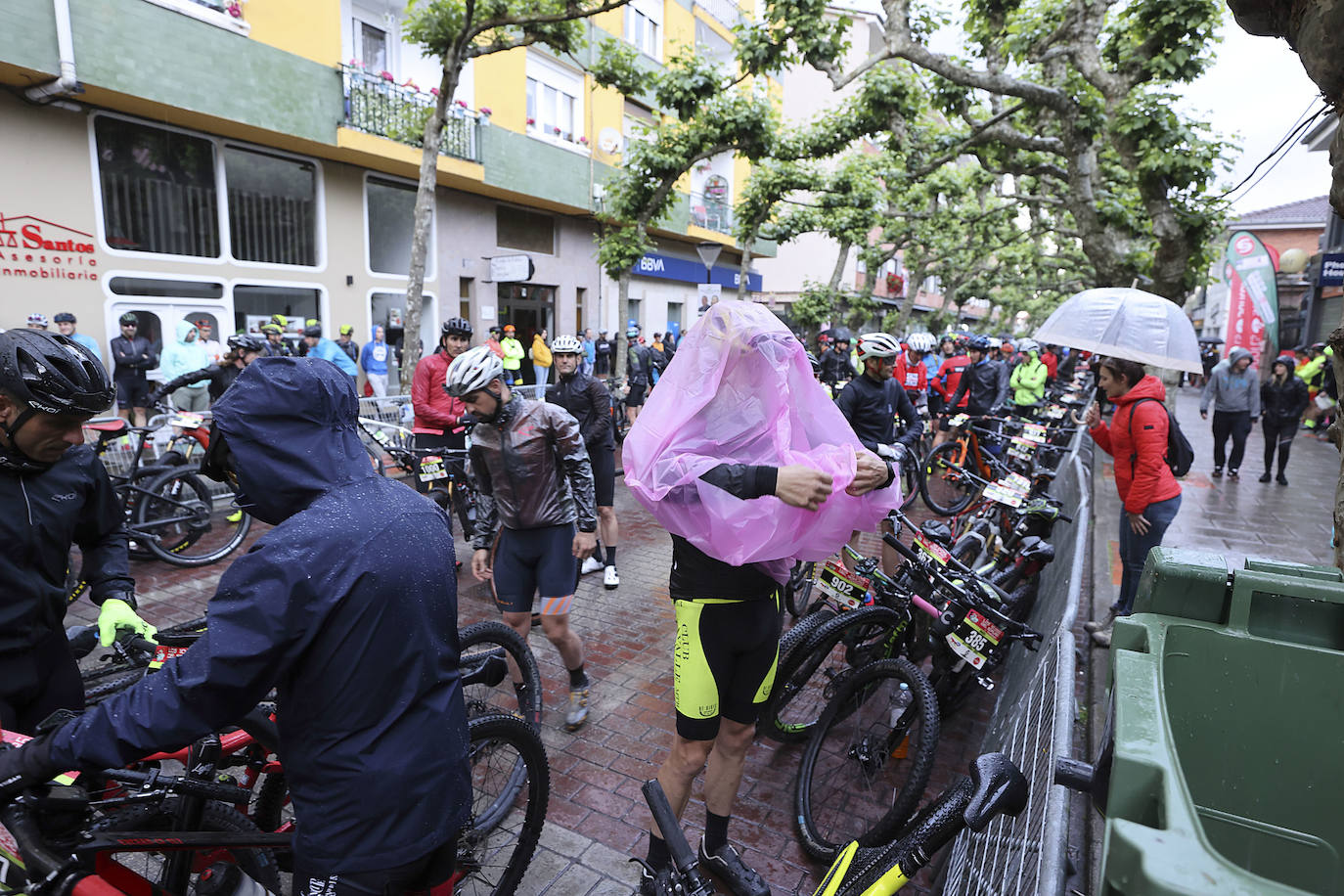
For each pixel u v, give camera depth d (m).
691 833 2.84
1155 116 8.39
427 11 8.62
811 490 1.94
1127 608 4.60
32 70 7.98
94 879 1.29
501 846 2.64
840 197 18.27
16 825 1.30
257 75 10.04
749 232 17.17
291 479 1.41
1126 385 4.38
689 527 2.09
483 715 2.34
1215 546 6.86
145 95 8.84
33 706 1.99
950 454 8.45
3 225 8.52
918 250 28.31
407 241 13.84
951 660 3.31
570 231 17.86
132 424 9.01
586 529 3.36
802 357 2.29
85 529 2.13
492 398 3.17
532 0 8.63
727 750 2.47
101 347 9.48
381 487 1.51
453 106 13.10
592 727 3.57
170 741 1.27
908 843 1.60
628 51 11.55
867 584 3.41
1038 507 4.29
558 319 17.91
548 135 16.50
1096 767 1.18
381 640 1.39
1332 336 1.93
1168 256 9.47
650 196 13.09
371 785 1.40
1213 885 0.66
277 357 1.46
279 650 1.31
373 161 12.23
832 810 3.03
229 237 10.85
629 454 2.18
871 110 12.43
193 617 4.68
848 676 3.29
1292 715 1.29
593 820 2.90
